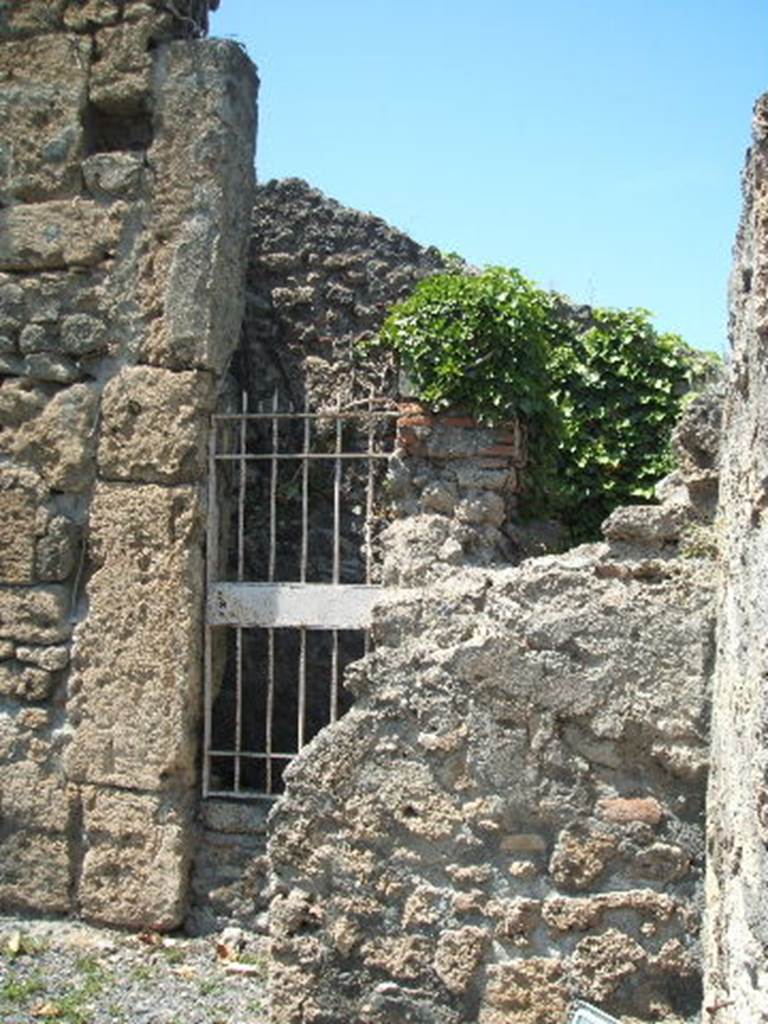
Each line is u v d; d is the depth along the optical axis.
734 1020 3.74
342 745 5.23
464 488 6.69
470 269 8.09
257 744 7.78
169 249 6.67
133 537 6.60
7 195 6.89
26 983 5.75
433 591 5.25
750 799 3.54
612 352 8.38
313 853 5.24
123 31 6.79
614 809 4.98
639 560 5.04
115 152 6.82
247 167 6.97
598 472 8.29
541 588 5.10
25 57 6.90
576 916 4.98
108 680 6.59
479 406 6.64
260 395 7.93
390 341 6.94
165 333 6.64
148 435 6.61
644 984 4.92
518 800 5.06
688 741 4.92
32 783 6.63
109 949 6.23
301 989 5.21
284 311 7.97
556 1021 4.97
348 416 6.74
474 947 5.06
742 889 3.67
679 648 4.94
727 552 4.47
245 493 7.73
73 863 6.61
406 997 5.12
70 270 6.79
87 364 6.79
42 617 6.68
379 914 5.17
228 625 6.74
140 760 6.51
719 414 4.93
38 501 6.73
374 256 7.98
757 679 3.45
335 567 6.64
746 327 3.92
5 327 6.86
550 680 5.04
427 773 5.16
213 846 6.59
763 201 3.57
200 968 6.04
